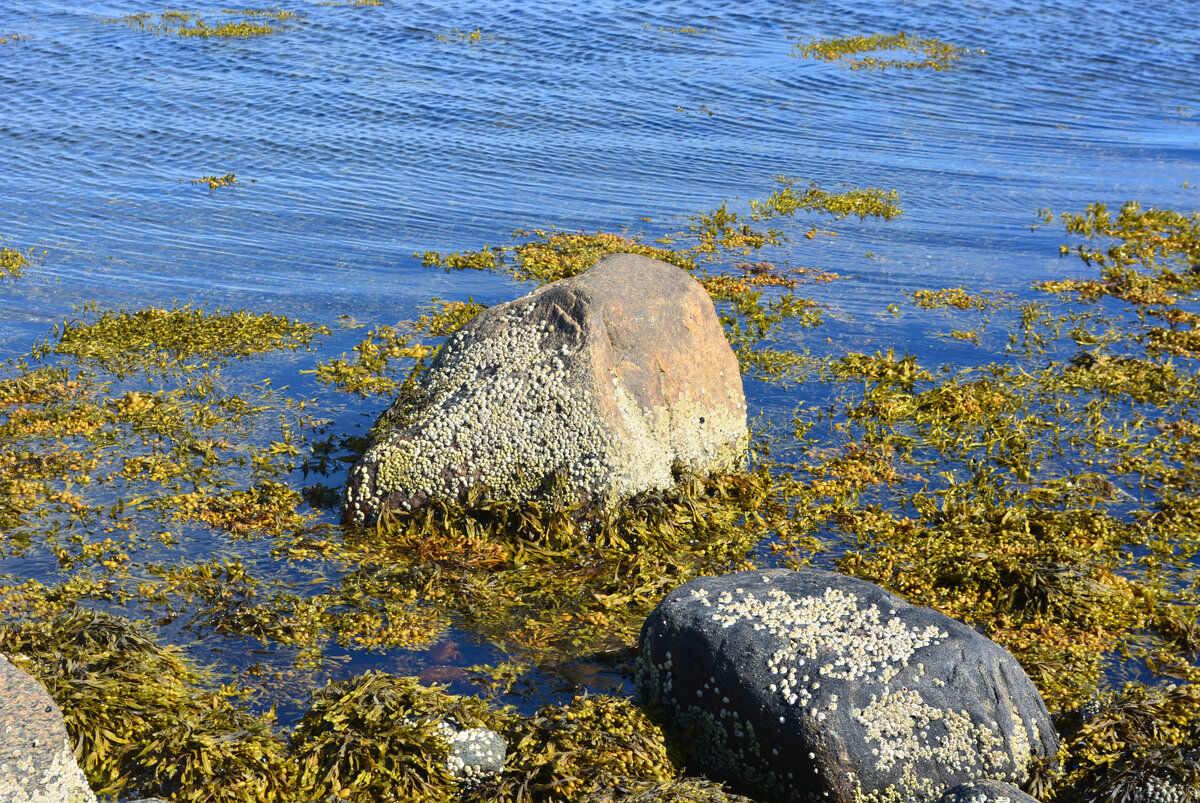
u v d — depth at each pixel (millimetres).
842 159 25016
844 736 5922
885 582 8602
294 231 19422
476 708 6586
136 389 12500
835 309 16016
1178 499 9984
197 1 43969
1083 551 8969
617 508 9266
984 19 41812
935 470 10859
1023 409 12328
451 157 24422
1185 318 15477
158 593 8188
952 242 19516
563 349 9602
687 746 6520
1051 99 31125
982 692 6090
